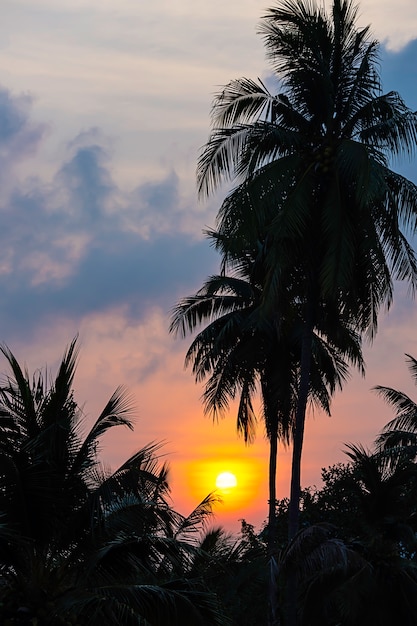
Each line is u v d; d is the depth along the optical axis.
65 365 22.48
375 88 29.58
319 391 38.56
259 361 38.91
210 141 29.81
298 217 28.03
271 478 39.44
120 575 21.81
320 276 28.36
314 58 29.48
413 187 28.72
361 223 28.61
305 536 27.83
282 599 36.78
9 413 22.08
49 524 21.59
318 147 29.64
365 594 32.97
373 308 29.84
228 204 29.03
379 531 35.06
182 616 21.16
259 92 29.98
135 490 21.97
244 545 33.72
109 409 22.48
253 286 39.28
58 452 21.98
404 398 45.69
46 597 20.70
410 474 35.38
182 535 22.50
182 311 40.19
